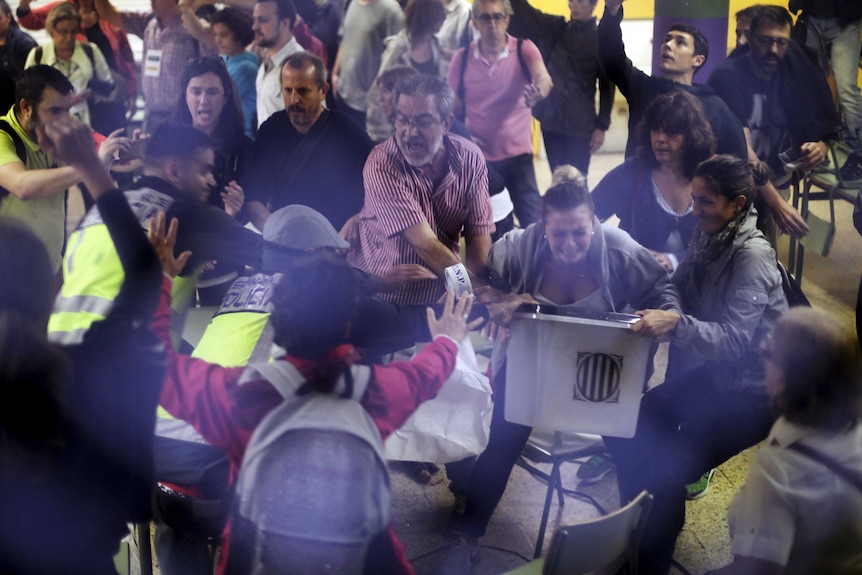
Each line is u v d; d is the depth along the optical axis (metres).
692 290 3.22
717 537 3.68
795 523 2.27
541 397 3.08
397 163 3.35
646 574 3.20
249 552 2.18
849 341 2.25
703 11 5.21
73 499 2.10
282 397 2.15
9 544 2.04
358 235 3.92
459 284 3.04
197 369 2.23
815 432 2.26
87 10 6.45
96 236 2.83
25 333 2.02
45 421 2.02
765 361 2.38
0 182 3.91
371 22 5.90
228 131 4.39
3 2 6.04
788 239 6.48
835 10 6.03
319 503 2.13
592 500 3.66
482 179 3.45
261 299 2.83
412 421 3.13
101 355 2.17
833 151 5.31
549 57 5.80
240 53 5.41
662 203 3.85
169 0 5.70
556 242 3.00
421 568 3.49
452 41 6.07
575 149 6.00
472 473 3.37
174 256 2.93
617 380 3.03
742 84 4.85
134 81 6.93
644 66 8.16
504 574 2.77
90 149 2.29
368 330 2.91
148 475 2.26
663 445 3.18
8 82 4.88
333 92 6.17
